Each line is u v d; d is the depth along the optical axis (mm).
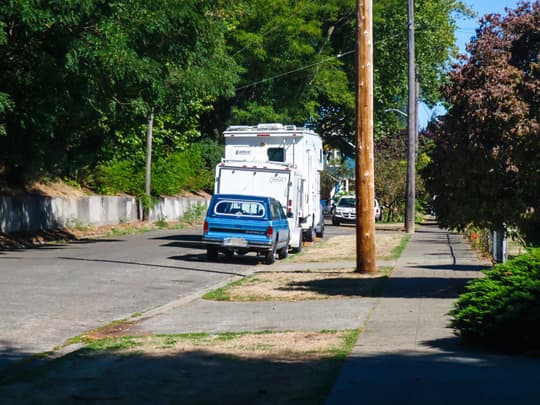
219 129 54438
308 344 9609
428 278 16953
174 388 7523
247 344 9742
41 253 23828
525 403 6480
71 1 21031
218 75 27938
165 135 45062
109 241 30219
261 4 50125
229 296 14961
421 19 58094
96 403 7051
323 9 53062
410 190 37969
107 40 22938
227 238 22250
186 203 47750
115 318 12445
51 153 28047
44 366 8594
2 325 11398
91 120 27703
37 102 24312
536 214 12219
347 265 21312
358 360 8414
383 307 12703
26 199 29938
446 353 8766
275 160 28750
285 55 51969
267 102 53344
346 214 50500
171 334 10773
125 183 40594
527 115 11961
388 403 6590
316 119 56688
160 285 16891
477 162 12227
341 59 58875
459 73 12758
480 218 12766
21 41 23344
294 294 14945
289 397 7016
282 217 24000
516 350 8773
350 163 69250
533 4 12938
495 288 9156
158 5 24047
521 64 12742
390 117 60031
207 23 25891
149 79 24547
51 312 12727
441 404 6504
